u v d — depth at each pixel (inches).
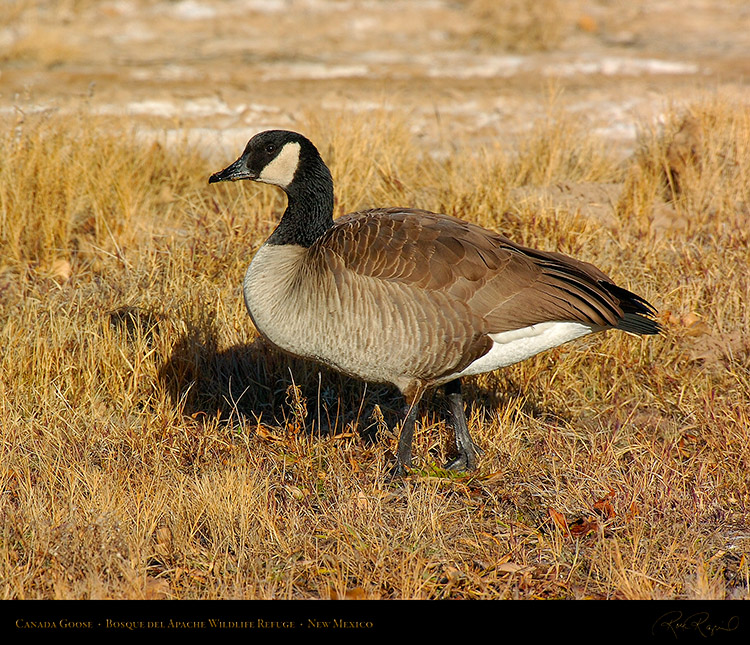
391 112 698.8
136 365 412.8
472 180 584.7
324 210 371.6
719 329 449.4
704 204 580.4
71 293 472.1
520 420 410.3
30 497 331.0
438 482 363.9
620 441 398.6
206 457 373.7
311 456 374.6
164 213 585.3
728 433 380.2
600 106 828.0
